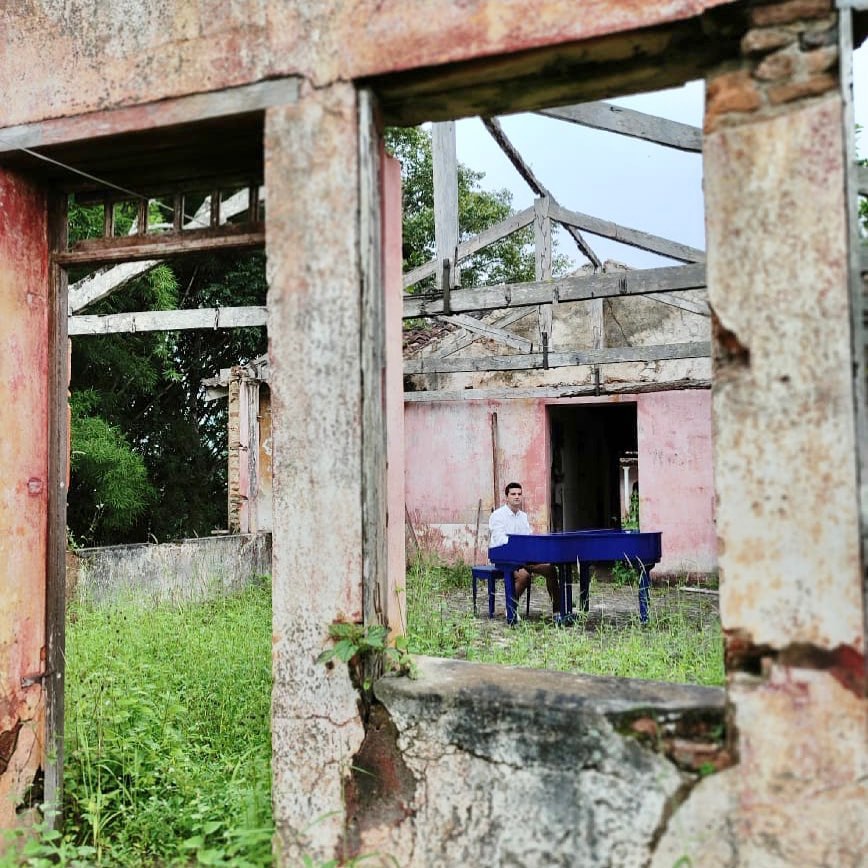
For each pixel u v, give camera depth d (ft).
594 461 51.70
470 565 41.91
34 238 11.67
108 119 10.44
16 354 11.25
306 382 9.59
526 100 10.03
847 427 7.64
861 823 7.52
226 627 22.85
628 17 8.42
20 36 10.93
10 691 10.98
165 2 10.27
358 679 9.35
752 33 8.10
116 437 40.68
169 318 27.55
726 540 8.02
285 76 9.74
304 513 9.55
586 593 27.94
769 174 8.01
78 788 12.04
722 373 8.11
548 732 8.64
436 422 43.11
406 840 9.16
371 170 9.66
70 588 24.88
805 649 7.72
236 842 10.14
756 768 7.88
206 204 26.55
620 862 8.37
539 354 34.27
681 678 16.51
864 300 7.89
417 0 9.24
